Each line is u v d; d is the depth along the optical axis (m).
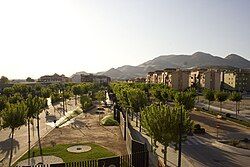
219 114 68.12
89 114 75.31
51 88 134.25
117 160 26.38
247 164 31.48
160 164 29.62
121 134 47.94
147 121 29.03
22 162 31.00
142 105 51.94
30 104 39.44
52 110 86.50
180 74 148.38
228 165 31.06
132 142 30.08
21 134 47.94
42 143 40.78
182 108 28.88
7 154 35.09
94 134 47.84
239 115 72.69
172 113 28.14
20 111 36.03
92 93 129.62
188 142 41.47
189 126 28.55
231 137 45.28
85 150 36.47
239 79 147.50
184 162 31.62
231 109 86.00
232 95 73.44
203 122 59.69
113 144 40.31
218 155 34.91
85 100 84.62
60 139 43.72
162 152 35.69
